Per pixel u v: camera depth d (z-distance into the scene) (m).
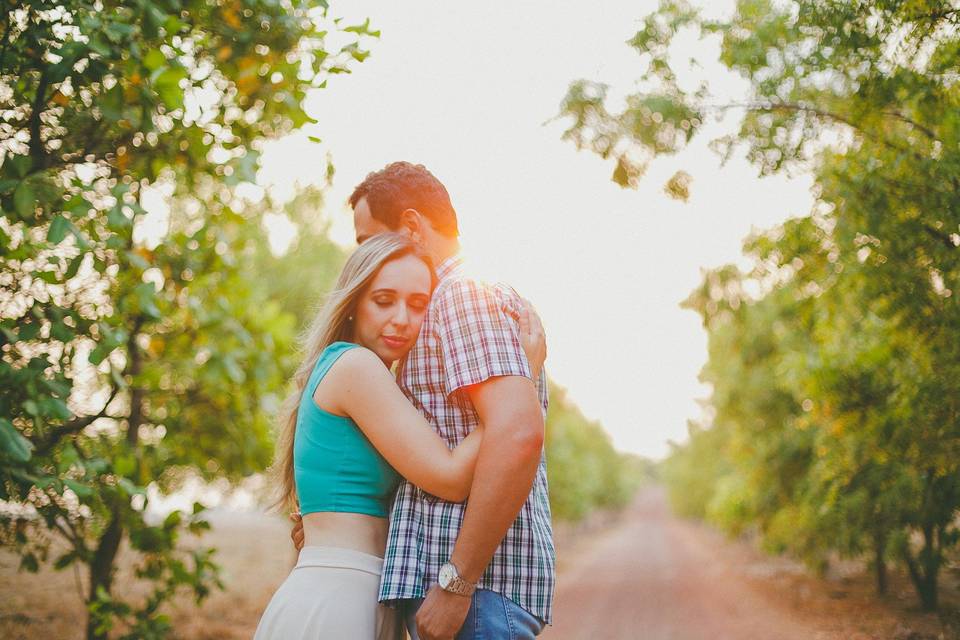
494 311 1.78
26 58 2.91
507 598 1.73
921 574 8.15
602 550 34.53
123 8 2.98
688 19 4.59
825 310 5.92
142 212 2.95
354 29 3.48
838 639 6.71
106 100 2.87
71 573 6.01
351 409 1.81
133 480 4.67
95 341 3.57
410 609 1.81
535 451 1.67
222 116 3.53
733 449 14.38
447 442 1.81
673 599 12.55
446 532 1.74
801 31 4.21
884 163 4.39
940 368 4.66
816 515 9.89
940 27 3.89
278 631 1.76
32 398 2.90
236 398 6.07
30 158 2.77
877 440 5.50
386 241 1.95
